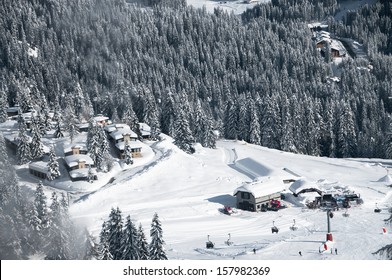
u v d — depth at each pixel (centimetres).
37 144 16400
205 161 17412
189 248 10394
